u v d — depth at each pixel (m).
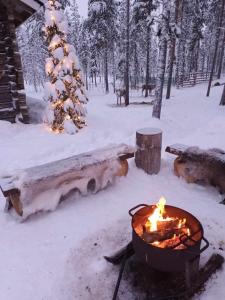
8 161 6.50
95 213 4.24
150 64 40.19
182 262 2.60
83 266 3.17
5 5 8.52
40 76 41.88
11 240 3.66
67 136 8.67
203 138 7.18
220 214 4.18
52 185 4.12
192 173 5.05
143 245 2.70
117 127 10.94
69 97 9.29
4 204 4.65
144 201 4.59
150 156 5.37
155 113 13.48
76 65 9.30
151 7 20.20
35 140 8.09
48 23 8.84
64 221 4.05
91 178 4.59
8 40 8.95
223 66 47.16
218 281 3.01
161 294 2.81
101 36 27.47
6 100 9.35
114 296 2.72
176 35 12.16
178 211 3.20
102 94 29.83
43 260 3.29
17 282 2.99
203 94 24.75
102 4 25.89
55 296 2.81
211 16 34.81
